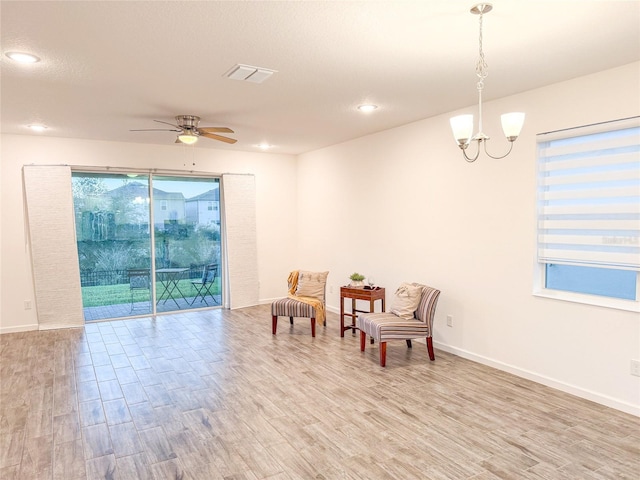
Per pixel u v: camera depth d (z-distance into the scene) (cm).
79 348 487
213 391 365
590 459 259
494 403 336
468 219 434
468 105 420
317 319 533
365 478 241
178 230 672
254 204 709
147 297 651
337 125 509
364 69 313
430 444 277
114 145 602
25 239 558
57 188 566
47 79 329
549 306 365
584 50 281
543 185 373
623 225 320
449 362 432
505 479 239
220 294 714
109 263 624
